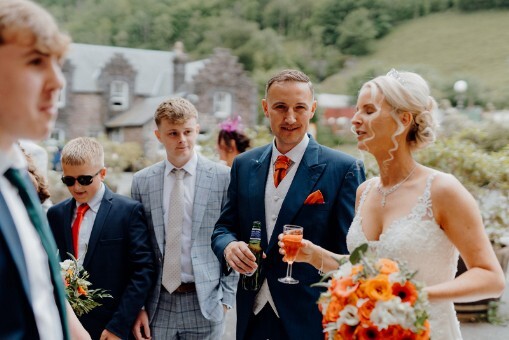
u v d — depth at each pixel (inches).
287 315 100.4
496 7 3484.3
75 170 118.6
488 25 3312.0
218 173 127.6
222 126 207.9
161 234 123.5
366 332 64.8
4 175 49.4
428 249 78.5
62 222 122.5
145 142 1620.3
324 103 1700.3
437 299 71.4
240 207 109.3
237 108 1739.7
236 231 112.0
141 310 122.3
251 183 108.3
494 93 2425.0
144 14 3137.3
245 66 2992.1
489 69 2856.8
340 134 123.0
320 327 100.8
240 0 3344.0
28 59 46.9
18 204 49.9
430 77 2501.2
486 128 375.2
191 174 125.6
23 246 48.1
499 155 227.1
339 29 3361.2
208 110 1713.8
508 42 3024.1
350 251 89.9
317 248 93.0
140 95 1849.2
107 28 3097.9
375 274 67.5
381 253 81.8
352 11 3376.0
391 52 3292.3
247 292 104.1
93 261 119.0
